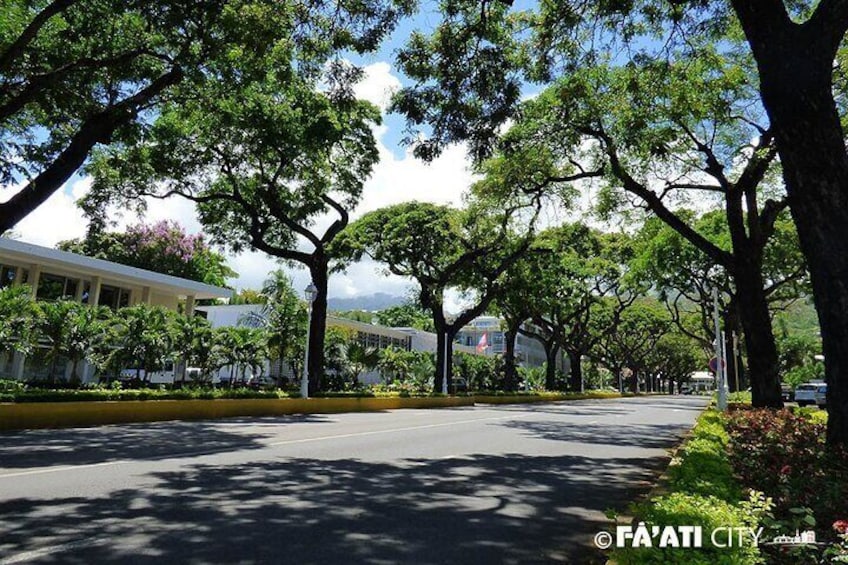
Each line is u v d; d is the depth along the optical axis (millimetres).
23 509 6309
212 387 25188
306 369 23734
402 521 6102
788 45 7227
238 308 43344
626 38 12070
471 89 10688
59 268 28531
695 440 9039
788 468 6258
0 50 12562
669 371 106188
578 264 44531
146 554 4883
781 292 37938
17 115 15148
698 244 17250
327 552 5023
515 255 33406
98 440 12359
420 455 10820
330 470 8938
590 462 10555
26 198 11156
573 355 56188
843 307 7020
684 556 3348
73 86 13266
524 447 12477
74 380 22234
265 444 11992
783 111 7297
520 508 6836
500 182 18750
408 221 32344
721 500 4859
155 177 21016
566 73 12766
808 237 7254
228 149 22031
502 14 10891
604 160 17906
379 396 27047
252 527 5723
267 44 10961
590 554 5203
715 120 16391
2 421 14000
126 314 24422
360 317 88000
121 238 44438
